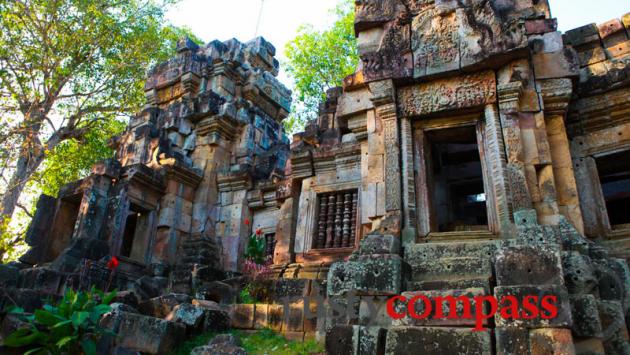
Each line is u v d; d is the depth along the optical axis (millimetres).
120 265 11789
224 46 16844
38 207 13172
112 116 19047
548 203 7266
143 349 6762
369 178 8781
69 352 5723
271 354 6812
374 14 9797
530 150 7688
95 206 12250
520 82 7844
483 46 8141
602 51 8961
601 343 5188
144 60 18578
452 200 10852
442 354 5395
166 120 15188
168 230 13047
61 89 17891
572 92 8508
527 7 8641
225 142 14938
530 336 5051
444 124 8500
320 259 10125
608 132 8641
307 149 11188
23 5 15547
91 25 16812
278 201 11859
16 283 9375
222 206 13898
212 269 10953
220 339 6645
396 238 7363
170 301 8344
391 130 8516
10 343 5523
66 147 19125
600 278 6129
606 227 8062
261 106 16734
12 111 15094
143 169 12938
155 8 18641
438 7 8938
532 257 5590
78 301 6023
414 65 8664
